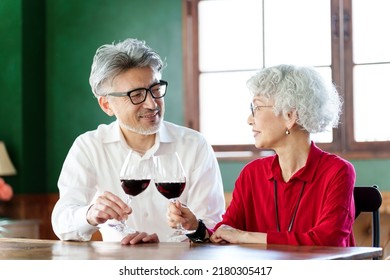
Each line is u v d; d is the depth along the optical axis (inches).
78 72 266.1
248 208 105.9
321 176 99.2
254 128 101.7
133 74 112.0
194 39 251.3
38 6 267.6
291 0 239.6
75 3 266.4
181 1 251.6
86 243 101.1
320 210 98.3
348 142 229.8
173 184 97.1
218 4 249.3
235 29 247.6
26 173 261.6
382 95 228.5
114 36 260.8
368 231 153.8
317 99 98.8
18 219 261.3
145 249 88.9
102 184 120.0
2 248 94.0
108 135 121.0
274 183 102.5
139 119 113.7
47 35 269.9
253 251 83.7
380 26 229.0
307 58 237.3
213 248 88.7
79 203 115.7
